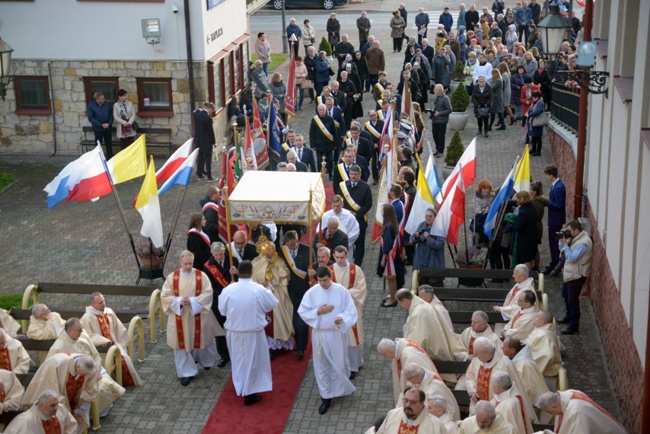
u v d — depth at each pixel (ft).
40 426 34.68
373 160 71.05
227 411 41.16
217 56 79.51
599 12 54.13
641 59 36.09
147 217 51.70
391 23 116.67
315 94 98.48
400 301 40.50
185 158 55.16
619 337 40.27
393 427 31.63
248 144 57.93
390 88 80.69
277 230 53.36
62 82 77.97
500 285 52.21
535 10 120.88
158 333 48.91
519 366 36.55
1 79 51.52
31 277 56.29
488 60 92.27
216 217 52.19
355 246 55.57
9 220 65.67
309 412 41.01
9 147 80.12
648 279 32.63
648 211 33.45
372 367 44.70
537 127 75.15
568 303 47.32
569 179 62.85
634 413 35.70
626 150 39.42
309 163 66.69
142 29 74.74
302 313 40.75
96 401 39.14
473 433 31.58
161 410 41.47
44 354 43.37
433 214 49.03
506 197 49.80
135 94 77.77
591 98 54.60
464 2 153.69
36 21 76.48
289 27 113.80
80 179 52.80
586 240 46.14
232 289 40.60
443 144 76.59
